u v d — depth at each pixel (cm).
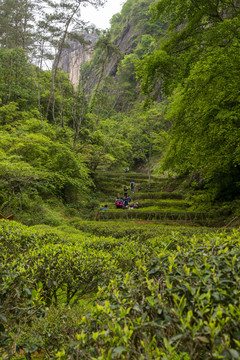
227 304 151
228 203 1477
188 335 136
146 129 2742
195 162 1318
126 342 133
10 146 1494
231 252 195
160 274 205
